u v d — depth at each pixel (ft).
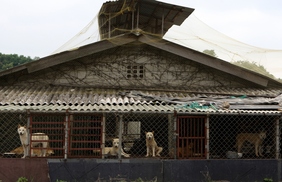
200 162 34.09
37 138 35.24
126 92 41.45
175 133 34.19
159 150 37.17
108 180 33.19
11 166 32.94
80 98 38.42
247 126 41.19
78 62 43.98
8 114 40.83
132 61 44.42
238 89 44.29
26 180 32.01
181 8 42.14
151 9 44.37
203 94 42.11
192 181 33.81
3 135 40.65
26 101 36.86
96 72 44.06
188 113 33.96
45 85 43.75
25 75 43.78
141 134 42.68
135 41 42.70
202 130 39.47
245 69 43.21
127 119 42.60
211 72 45.11
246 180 34.42
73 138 40.68
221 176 34.17
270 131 39.37
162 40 42.34
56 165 33.06
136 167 33.55
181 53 42.73
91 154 40.93
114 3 41.93
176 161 33.86
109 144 41.91
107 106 35.35
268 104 37.40
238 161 34.50
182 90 43.21
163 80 44.47
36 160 33.09
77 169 33.14
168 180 33.65
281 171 34.78
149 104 36.99
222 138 41.83
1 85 43.45
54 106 35.37
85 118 41.22
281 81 47.52
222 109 35.42
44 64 41.65
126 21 49.52
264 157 37.78
